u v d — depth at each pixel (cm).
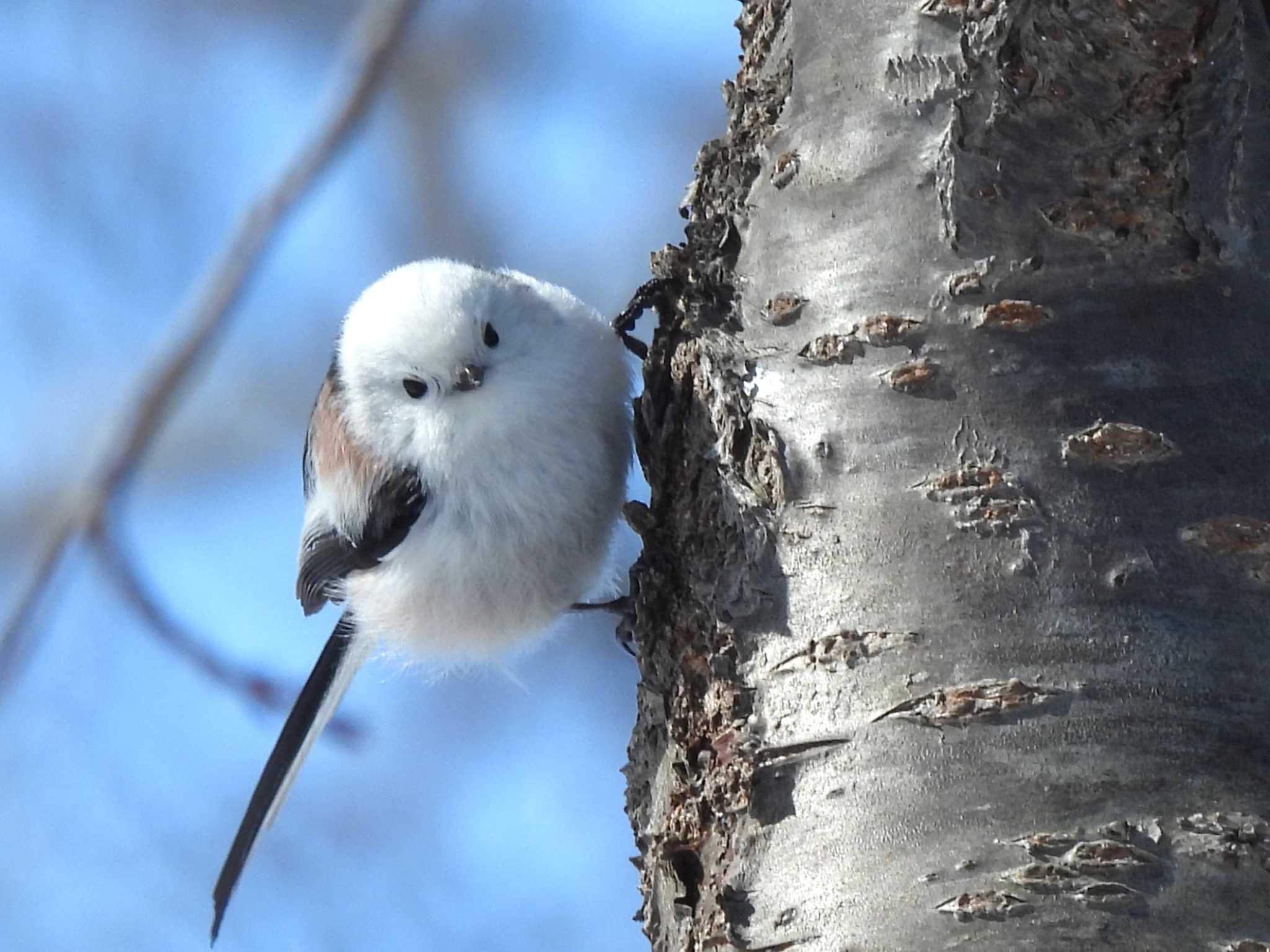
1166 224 448
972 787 409
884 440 454
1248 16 461
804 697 446
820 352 472
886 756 423
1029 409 440
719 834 469
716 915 447
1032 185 453
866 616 440
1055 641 418
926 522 441
